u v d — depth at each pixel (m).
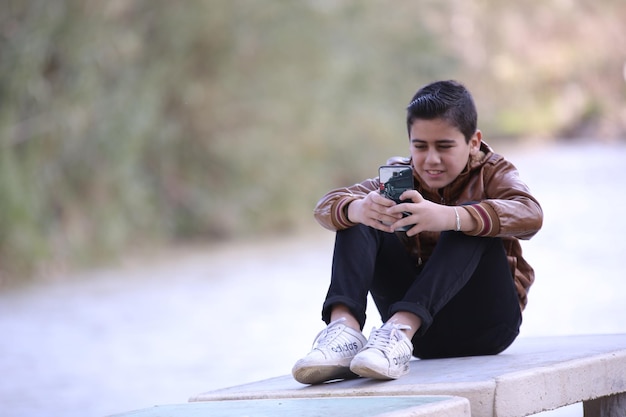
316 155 33.38
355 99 34.75
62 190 25.75
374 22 37.66
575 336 7.65
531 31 62.88
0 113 23.75
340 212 6.41
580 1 63.66
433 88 6.50
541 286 17.94
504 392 5.53
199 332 15.33
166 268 24.62
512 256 6.90
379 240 6.56
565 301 16.14
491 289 6.42
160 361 13.23
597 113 69.50
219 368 12.59
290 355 13.23
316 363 5.96
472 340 6.61
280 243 29.59
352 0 35.47
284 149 32.50
